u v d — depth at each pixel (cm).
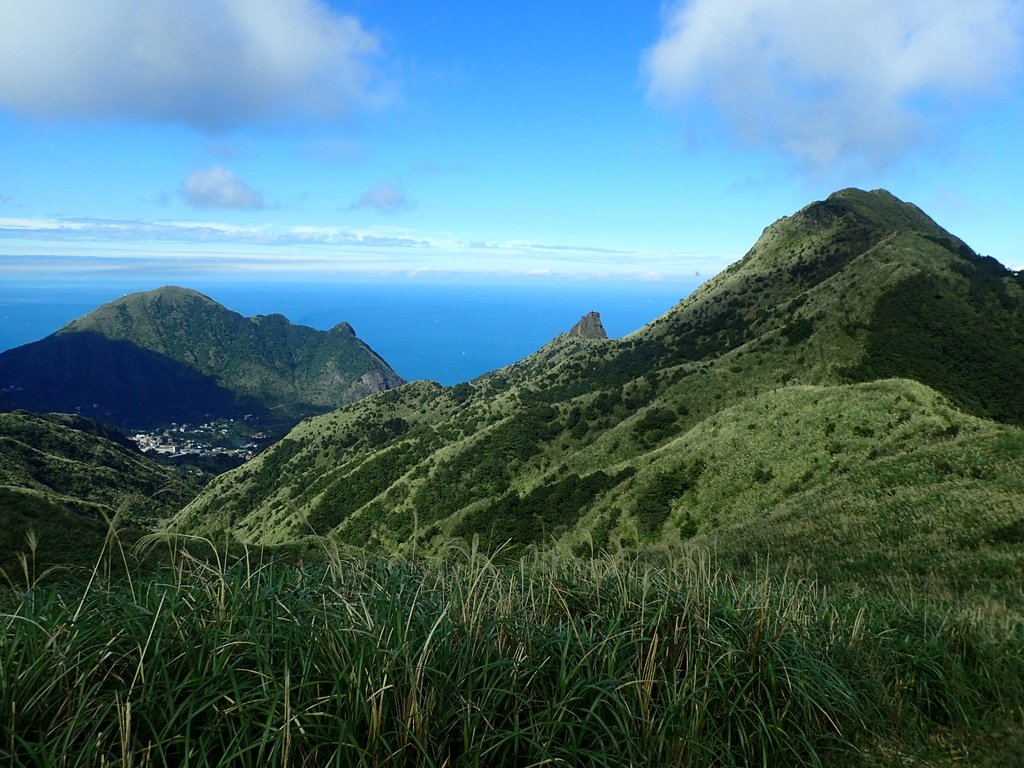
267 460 15012
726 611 519
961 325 7612
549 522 4962
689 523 3869
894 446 3378
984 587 1181
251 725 337
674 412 7162
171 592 427
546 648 443
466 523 5572
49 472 10638
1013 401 6506
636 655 448
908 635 615
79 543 1435
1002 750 463
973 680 564
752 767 413
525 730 357
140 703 324
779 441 4091
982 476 2131
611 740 370
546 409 9025
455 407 16688
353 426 15662
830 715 468
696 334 12762
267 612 427
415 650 391
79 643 358
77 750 310
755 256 15212
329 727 331
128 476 11956
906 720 501
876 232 12838
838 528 2033
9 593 471
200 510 13512
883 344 7469
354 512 8375
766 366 7700
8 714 309
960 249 10431
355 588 512
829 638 577
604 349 14362
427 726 347
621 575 567
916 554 1595
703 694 425
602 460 6694
